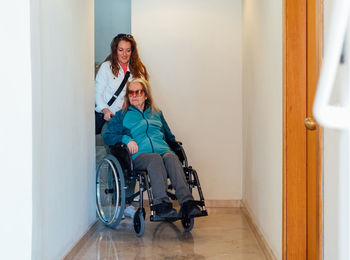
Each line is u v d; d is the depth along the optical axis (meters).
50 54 2.25
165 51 4.45
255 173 3.46
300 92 2.28
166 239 3.19
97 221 3.58
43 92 2.12
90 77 3.32
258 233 3.13
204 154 4.45
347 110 0.71
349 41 1.10
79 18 2.96
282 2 2.35
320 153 1.64
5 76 1.90
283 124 2.33
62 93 2.49
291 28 2.27
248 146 3.91
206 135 4.45
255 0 3.39
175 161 3.33
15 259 1.91
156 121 3.65
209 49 4.44
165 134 3.77
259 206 3.23
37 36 1.99
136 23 4.44
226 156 4.45
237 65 4.43
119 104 4.12
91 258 2.71
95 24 4.93
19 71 1.89
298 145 2.29
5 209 1.91
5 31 1.89
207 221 3.80
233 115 4.44
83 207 3.07
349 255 1.13
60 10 2.46
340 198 1.30
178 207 4.44
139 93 3.62
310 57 2.18
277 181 2.52
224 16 4.43
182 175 3.29
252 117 3.62
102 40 4.93
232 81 4.43
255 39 3.41
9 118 1.90
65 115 2.56
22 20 1.88
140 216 3.20
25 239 1.91
